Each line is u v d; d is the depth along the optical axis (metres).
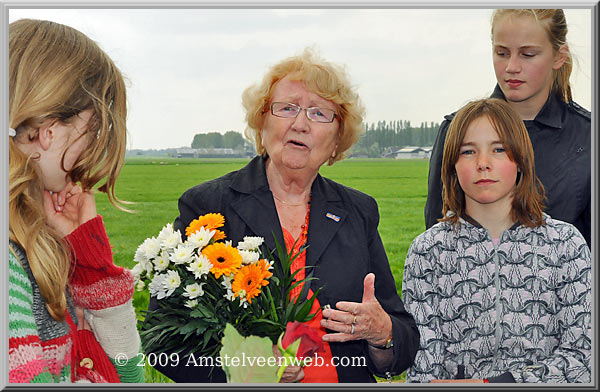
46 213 1.14
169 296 1.43
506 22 2.09
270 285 1.46
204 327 1.32
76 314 1.20
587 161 2.12
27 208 0.98
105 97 1.06
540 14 2.03
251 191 1.70
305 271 1.60
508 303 1.67
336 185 1.83
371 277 1.47
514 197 1.70
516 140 1.66
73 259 1.13
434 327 1.70
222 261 1.30
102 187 1.12
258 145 1.82
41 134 1.00
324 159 1.70
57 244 1.07
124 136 1.12
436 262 1.74
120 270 1.17
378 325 1.49
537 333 1.64
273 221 1.66
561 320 1.64
